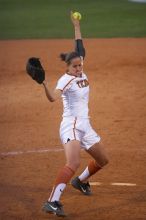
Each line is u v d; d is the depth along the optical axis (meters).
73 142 26.88
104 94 51.97
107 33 86.75
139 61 65.50
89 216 27.12
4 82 58.34
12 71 63.16
